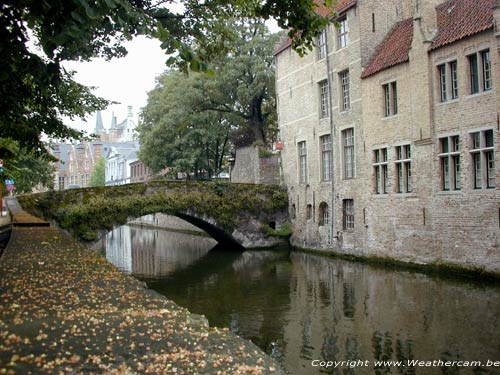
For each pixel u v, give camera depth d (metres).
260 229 32.28
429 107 20.58
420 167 21.23
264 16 9.80
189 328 5.50
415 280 19.03
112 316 5.88
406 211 22.09
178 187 29.67
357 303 16.06
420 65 21.03
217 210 30.61
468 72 19.03
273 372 4.29
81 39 6.62
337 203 27.48
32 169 32.94
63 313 5.95
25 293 7.02
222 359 4.53
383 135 23.66
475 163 18.86
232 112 38.34
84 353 4.61
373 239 24.39
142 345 4.87
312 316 14.88
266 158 34.59
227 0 11.69
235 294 18.64
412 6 26.31
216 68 35.88
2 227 18.89
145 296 6.96
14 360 4.38
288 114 32.88
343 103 27.38
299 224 31.48
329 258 27.19
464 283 17.84
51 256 10.50
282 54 33.38
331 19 9.88
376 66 24.11
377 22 25.88
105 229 27.09
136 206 27.89
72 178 106.94
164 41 7.19
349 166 26.91
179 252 33.41
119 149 92.38
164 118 38.97
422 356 11.01
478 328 12.55
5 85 9.91
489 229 18.02
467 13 19.98
